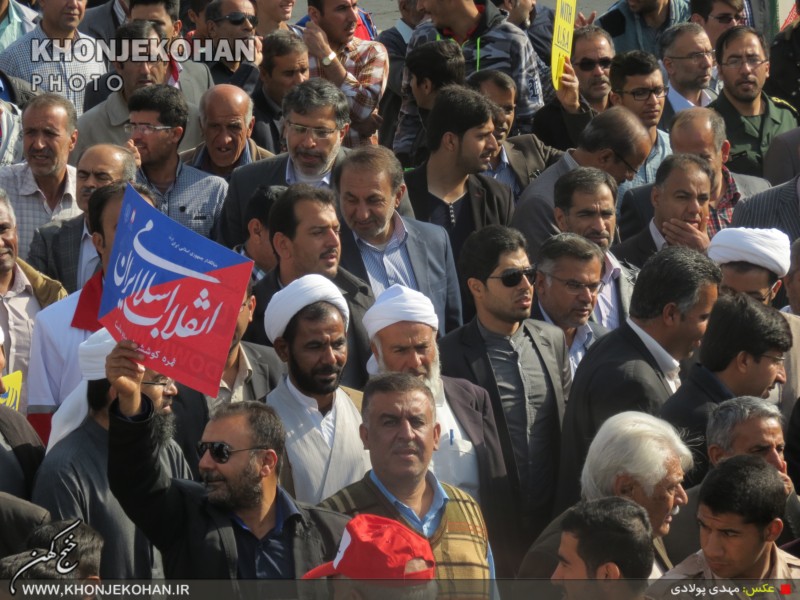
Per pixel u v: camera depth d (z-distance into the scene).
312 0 24.08
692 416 14.14
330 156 19.67
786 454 14.94
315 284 14.03
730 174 22.27
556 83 23.38
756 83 24.86
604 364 14.91
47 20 24.81
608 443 12.26
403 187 18.22
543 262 16.61
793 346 16.50
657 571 12.41
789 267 17.59
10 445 13.40
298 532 11.81
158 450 11.24
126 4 26.88
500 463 14.82
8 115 21.56
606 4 37.38
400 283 17.98
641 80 23.11
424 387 12.79
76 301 15.70
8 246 16.44
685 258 15.04
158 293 10.73
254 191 19.47
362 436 12.85
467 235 20.17
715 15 28.50
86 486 12.52
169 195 20.47
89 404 12.78
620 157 20.31
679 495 12.37
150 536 11.38
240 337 14.34
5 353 16.44
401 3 27.42
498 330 15.96
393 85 26.48
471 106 19.78
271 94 23.25
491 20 24.94
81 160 18.33
